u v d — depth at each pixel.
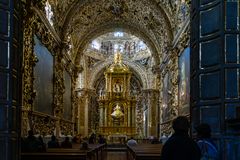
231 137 8.35
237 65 8.62
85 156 11.29
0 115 8.53
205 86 9.09
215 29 8.99
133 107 42.78
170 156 5.79
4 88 8.62
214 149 6.63
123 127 42.12
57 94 23.61
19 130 9.40
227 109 8.55
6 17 8.81
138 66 43.66
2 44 8.70
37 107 18.52
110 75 43.12
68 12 25.59
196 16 9.57
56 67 23.58
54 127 22.70
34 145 13.05
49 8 21.56
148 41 32.12
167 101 27.80
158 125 34.66
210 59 9.05
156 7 25.58
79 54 32.06
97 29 31.89
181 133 5.91
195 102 9.49
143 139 37.06
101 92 46.56
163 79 30.53
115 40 44.72
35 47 17.92
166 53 27.30
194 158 5.78
